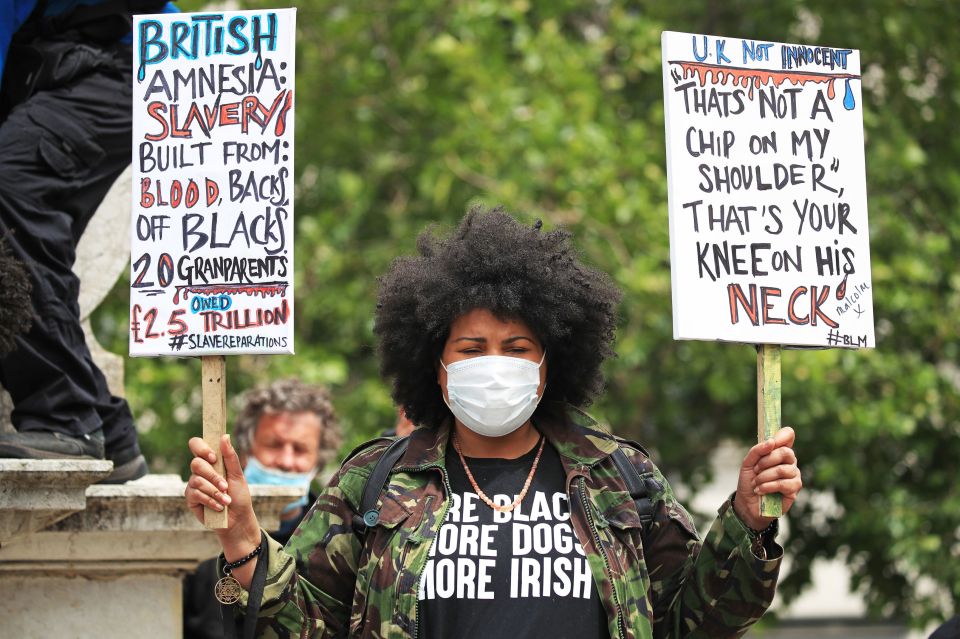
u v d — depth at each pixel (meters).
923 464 18.95
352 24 17.98
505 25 19.86
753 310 6.53
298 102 18.16
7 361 7.63
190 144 6.64
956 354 18.91
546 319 6.42
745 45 6.75
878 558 18.81
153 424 16.72
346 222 17.59
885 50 18.75
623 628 6.00
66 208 8.16
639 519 6.27
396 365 6.82
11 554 7.98
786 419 17.27
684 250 6.50
